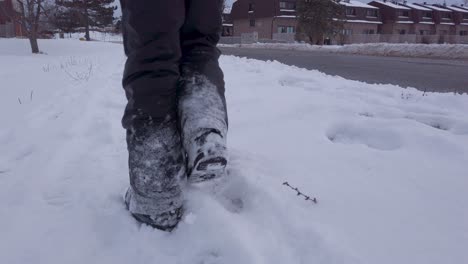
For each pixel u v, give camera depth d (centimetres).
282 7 4819
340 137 249
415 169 182
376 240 126
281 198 144
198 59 139
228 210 143
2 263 121
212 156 119
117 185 164
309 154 199
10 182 175
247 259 115
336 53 1666
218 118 128
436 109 312
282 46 2369
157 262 119
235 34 5575
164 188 128
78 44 2059
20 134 249
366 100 350
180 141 133
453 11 5619
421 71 770
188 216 133
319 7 3603
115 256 123
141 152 127
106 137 233
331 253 117
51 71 641
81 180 172
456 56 1266
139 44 122
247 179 154
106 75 554
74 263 121
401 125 241
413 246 124
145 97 124
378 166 185
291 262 116
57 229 137
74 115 294
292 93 370
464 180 171
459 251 122
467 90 496
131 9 119
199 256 120
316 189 158
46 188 166
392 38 4328
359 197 153
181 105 130
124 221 137
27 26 1542
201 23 139
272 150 205
